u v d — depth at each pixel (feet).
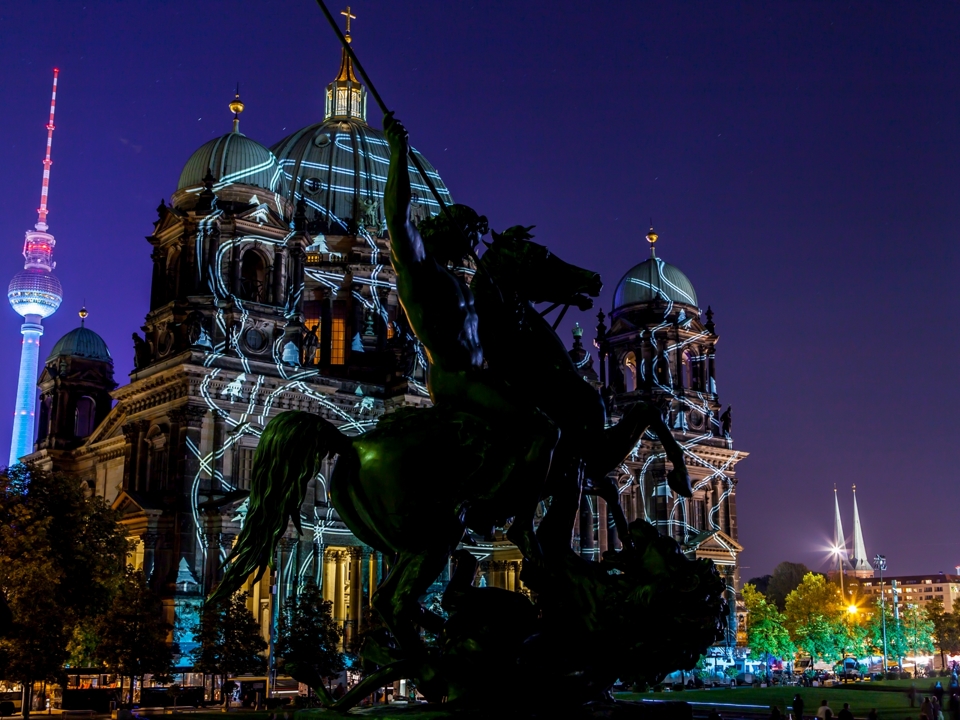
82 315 448.24
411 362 352.08
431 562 44.93
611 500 52.31
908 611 605.73
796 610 506.48
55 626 215.31
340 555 327.47
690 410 442.50
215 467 307.78
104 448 387.14
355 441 47.37
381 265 412.16
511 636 44.24
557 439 46.60
